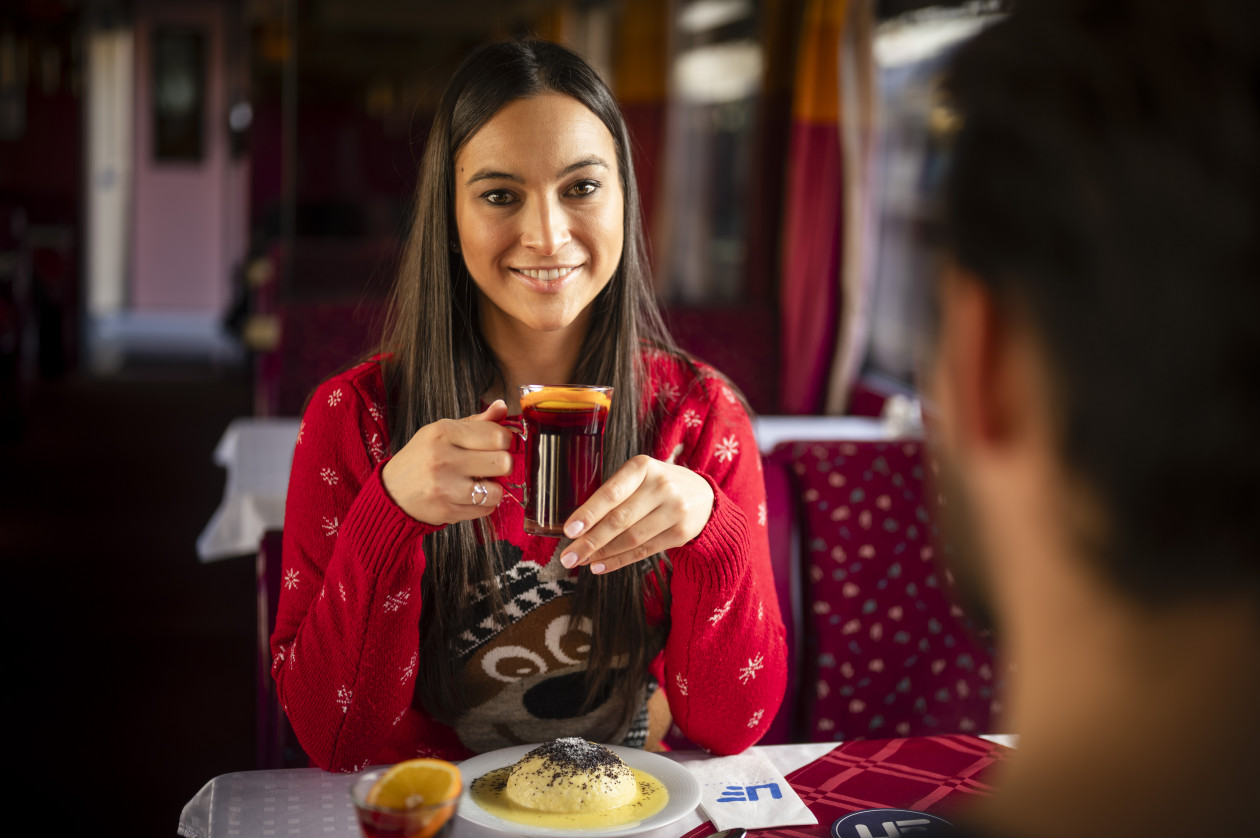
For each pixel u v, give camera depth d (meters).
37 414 6.83
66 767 2.62
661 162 4.72
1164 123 0.26
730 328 4.12
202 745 2.79
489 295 1.15
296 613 1.17
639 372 1.26
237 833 0.95
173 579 4.11
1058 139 0.27
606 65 5.14
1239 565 0.27
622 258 1.21
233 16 10.47
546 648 1.19
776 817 0.99
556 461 0.95
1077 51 0.28
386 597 1.03
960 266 0.30
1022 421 0.29
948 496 0.33
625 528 0.99
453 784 0.78
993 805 0.32
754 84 4.60
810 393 4.09
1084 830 0.29
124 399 7.45
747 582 1.12
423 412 1.18
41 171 8.38
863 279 3.93
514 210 1.11
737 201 4.87
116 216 10.67
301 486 1.19
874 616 1.74
